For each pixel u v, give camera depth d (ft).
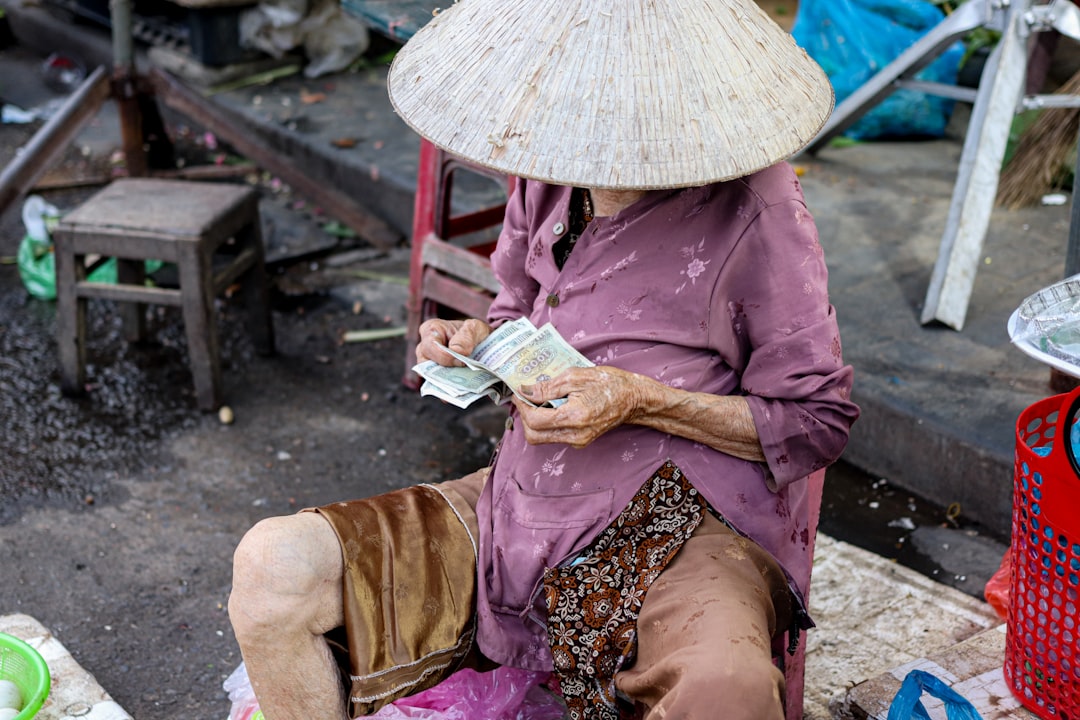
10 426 12.48
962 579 9.58
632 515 6.21
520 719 7.08
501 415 12.73
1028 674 6.74
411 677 6.29
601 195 6.38
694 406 6.03
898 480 10.90
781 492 6.32
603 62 5.51
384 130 19.04
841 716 7.13
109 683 8.83
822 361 6.01
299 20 21.38
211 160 20.52
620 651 6.01
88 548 10.47
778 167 6.14
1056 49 15.69
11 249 17.11
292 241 16.96
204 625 9.49
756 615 5.73
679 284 6.21
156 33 22.67
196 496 11.31
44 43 25.76
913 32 16.01
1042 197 14.80
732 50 5.65
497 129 5.51
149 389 13.30
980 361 11.43
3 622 8.49
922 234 14.07
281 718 6.21
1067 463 6.03
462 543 6.54
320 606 6.04
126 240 12.24
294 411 12.87
